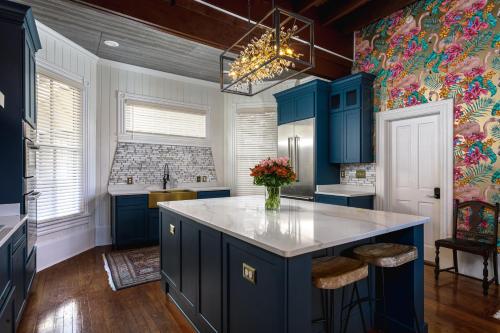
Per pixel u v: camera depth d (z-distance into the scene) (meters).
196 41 3.12
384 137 3.95
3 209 2.35
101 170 4.41
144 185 4.77
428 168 3.54
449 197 3.21
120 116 4.57
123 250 4.11
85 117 4.10
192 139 5.29
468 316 2.23
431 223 3.49
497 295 2.58
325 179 4.45
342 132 4.27
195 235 2.11
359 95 4.02
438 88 3.34
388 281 2.03
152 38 3.70
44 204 3.50
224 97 5.60
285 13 1.85
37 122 3.39
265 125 5.49
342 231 1.58
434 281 2.90
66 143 3.83
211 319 1.90
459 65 3.15
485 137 2.94
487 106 2.93
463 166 3.10
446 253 3.26
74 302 2.52
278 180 2.30
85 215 4.08
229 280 1.71
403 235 1.94
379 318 2.07
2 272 1.73
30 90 2.70
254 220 1.91
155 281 2.99
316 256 1.76
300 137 4.62
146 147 4.82
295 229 1.63
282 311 1.28
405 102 3.69
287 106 4.89
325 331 1.76
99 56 4.30
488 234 2.84
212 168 5.50
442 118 3.28
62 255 3.67
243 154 5.55
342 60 4.23
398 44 3.76
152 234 4.34
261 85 5.49
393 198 3.92
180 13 2.93
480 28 2.98
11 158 2.38
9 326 1.86
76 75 3.93
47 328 2.11
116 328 2.12
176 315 2.31
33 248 2.73
